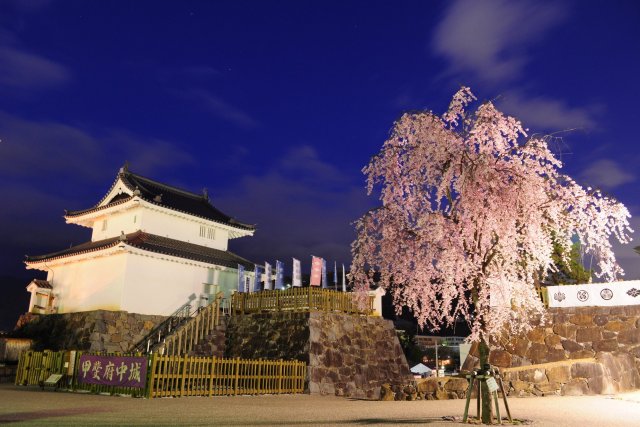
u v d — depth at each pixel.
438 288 12.23
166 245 32.28
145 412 12.77
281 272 32.75
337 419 12.01
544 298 24.53
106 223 34.97
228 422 11.07
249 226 38.34
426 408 15.00
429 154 12.18
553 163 11.82
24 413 12.13
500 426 10.76
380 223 12.84
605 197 11.65
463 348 33.94
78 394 18.22
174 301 30.97
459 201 11.80
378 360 27.59
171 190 39.12
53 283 33.75
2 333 32.75
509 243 11.45
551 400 16.47
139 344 27.92
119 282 29.00
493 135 12.07
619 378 20.09
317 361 24.16
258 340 26.78
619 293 23.11
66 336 28.53
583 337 23.17
